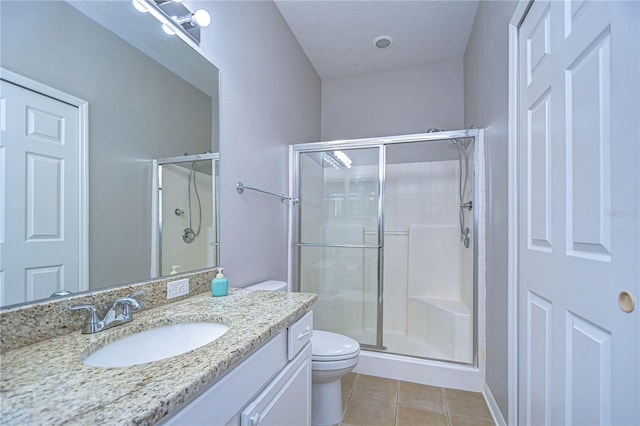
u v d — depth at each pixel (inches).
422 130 117.1
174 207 49.0
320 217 103.3
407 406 68.8
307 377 48.1
